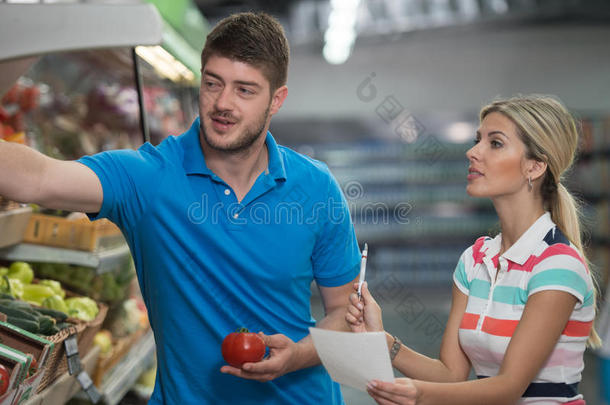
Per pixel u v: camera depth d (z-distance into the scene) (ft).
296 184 5.54
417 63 30.99
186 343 5.41
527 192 5.57
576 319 5.24
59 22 5.76
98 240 8.83
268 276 5.40
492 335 5.40
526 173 5.51
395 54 30.94
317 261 5.86
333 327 5.84
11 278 8.28
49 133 10.89
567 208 5.62
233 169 5.32
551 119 5.46
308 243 5.56
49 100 11.55
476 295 5.68
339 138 32.24
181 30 8.52
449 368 5.80
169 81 10.60
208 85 4.96
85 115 12.23
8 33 5.71
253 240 5.35
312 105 31.30
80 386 7.99
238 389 5.46
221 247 5.28
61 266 9.38
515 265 5.43
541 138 5.42
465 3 28.07
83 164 5.02
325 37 25.75
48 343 6.00
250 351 4.87
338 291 6.00
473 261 5.88
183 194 5.26
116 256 9.37
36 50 5.74
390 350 5.66
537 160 5.49
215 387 5.43
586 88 30.32
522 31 30.12
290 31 29.43
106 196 5.04
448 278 31.07
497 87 30.78
